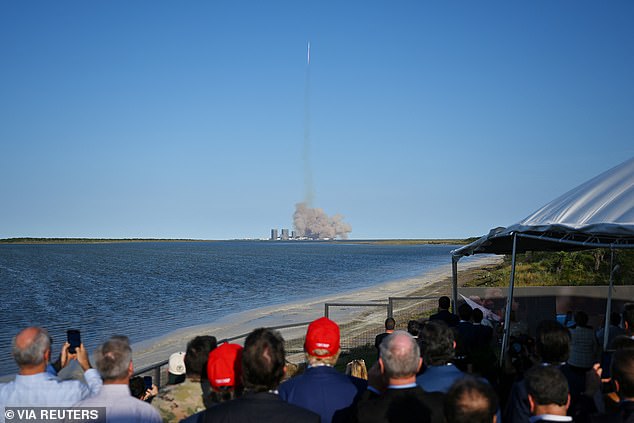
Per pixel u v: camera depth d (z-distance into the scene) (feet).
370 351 48.42
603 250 89.76
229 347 13.30
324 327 13.51
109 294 149.79
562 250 41.93
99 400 11.85
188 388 14.02
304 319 85.92
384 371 11.73
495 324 41.34
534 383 11.51
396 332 11.97
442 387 13.73
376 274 226.79
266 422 10.62
